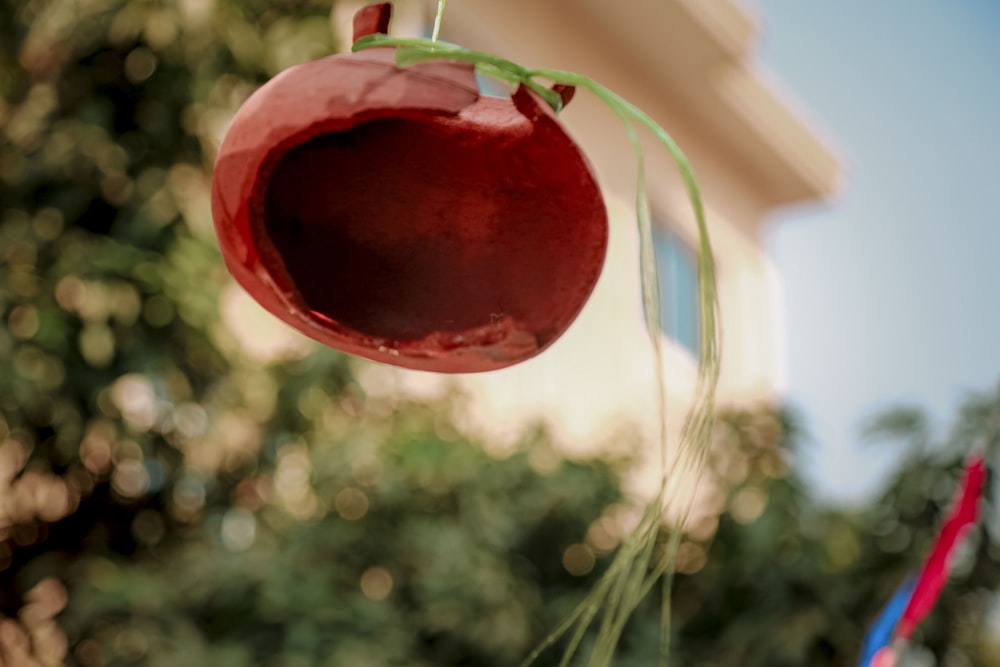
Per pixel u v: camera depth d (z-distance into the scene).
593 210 0.75
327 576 3.06
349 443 3.31
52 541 3.25
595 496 3.55
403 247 0.77
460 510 3.34
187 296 3.16
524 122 0.75
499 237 0.77
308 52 3.42
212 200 0.74
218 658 2.75
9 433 3.06
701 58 6.60
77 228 3.21
